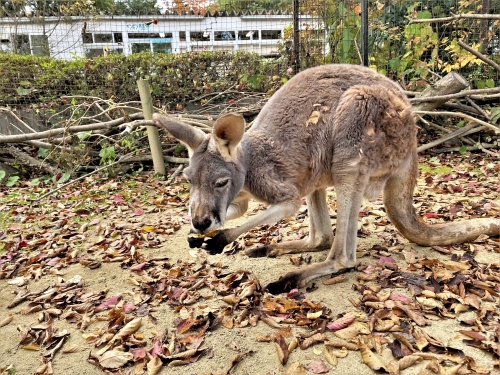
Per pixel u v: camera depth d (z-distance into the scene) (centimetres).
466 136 232
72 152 221
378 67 253
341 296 97
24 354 86
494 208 143
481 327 82
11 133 263
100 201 191
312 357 79
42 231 157
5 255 134
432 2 257
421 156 229
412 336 80
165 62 266
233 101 256
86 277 117
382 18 267
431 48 260
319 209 120
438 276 100
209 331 88
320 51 254
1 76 264
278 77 261
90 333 91
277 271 113
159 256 128
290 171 101
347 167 100
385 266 108
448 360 74
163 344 85
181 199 186
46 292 109
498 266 104
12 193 212
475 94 220
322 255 121
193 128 97
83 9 362
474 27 247
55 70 265
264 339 84
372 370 74
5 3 368
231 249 127
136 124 191
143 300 102
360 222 142
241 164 96
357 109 98
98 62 264
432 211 148
